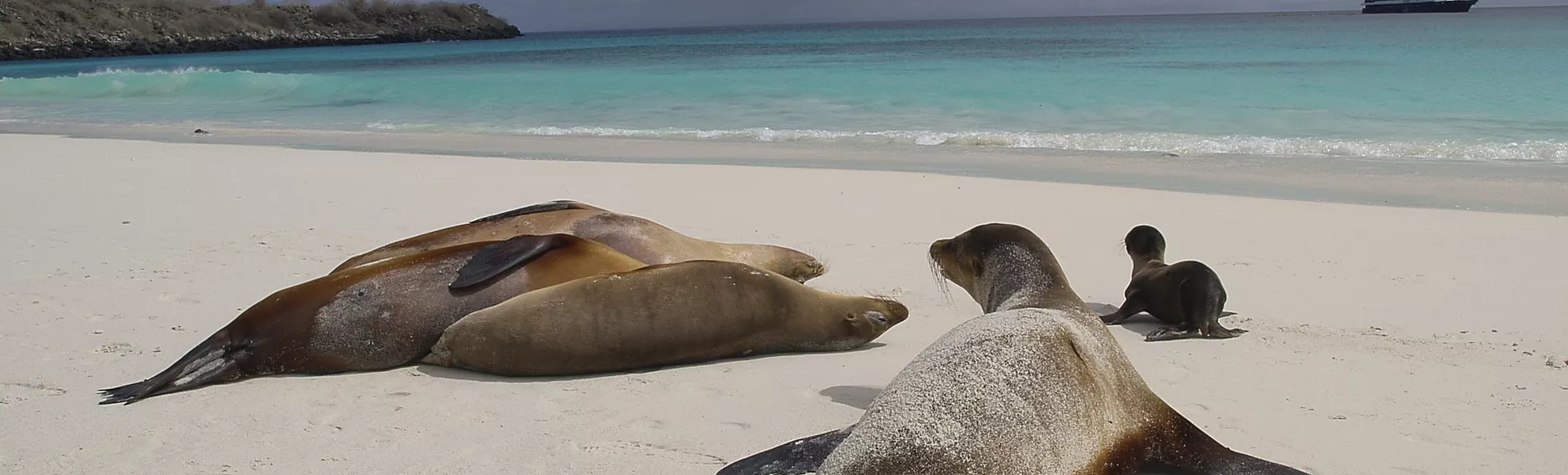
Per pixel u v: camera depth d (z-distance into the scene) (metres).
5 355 5.50
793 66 33.66
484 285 5.59
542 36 148.25
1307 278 7.14
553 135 18.31
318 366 5.36
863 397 4.83
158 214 9.83
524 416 4.64
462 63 47.25
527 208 7.20
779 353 5.72
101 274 7.32
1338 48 33.22
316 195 11.04
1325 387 4.88
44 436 4.37
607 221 6.85
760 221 9.39
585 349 5.30
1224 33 52.00
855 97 22.47
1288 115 17.81
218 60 62.97
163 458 4.13
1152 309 6.18
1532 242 8.03
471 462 4.06
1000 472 3.05
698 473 3.91
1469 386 4.86
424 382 5.19
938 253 5.05
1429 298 6.56
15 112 25.08
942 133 16.59
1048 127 17.31
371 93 27.00
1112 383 3.69
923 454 3.03
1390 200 10.38
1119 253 8.05
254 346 5.30
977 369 3.32
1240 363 5.28
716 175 12.23
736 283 5.60
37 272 7.36
